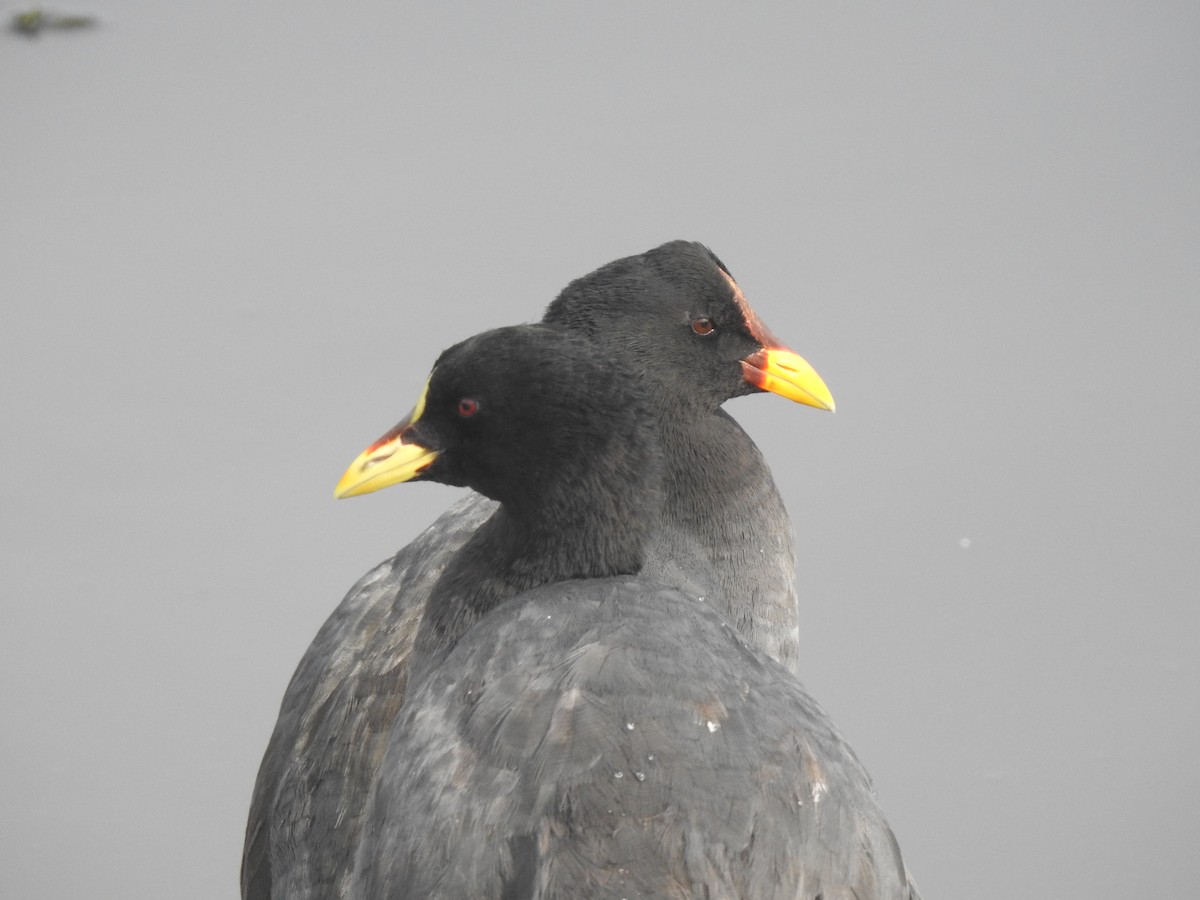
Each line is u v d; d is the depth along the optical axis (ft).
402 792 26.91
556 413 30.58
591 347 31.37
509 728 26.27
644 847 24.73
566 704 26.18
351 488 32.12
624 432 30.91
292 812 35.47
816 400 40.32
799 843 25.31
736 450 39.88
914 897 26.99
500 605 30.14
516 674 27.48
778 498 40.73
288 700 38.29
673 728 25.90
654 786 25.21
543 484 30.96
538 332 31.35
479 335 31.76
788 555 40.63
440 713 27.68
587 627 28.17
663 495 32.09
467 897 25.03
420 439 32.14
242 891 37.76
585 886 24.47
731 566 39.34
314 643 39.01
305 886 34.78
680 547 38.91
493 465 31.30
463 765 26.30
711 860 24.72
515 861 25.00
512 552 31.45
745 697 26.89
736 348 40.22
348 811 34.63
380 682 35.35
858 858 25.71
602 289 39.78
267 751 38.22
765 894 24.77
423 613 34.24
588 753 25.54
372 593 38.52
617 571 31.07
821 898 25.14
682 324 39.58
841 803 26.12
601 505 30.83
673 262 39.86
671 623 28.14
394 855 26.27
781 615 40.19
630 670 26.68
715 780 25.40
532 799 25.34
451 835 25.63
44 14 70.13
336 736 35.42
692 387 39.73
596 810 25.00
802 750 26.27
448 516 38.93
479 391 30.99
